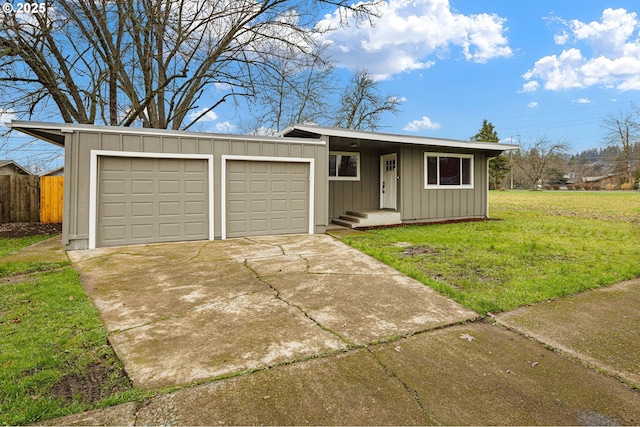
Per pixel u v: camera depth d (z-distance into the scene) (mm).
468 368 2398
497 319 3268
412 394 2094
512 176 50000
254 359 2484
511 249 6461
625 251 6281
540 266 5188
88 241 6504
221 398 2035
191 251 6277
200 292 4004
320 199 8664
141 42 10453
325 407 1961
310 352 2596
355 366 2404
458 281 4438
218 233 7570
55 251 6293
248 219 7945
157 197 7094
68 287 4086
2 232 9438
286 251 6301
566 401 2043
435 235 8234
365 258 5742
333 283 4359
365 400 2029
